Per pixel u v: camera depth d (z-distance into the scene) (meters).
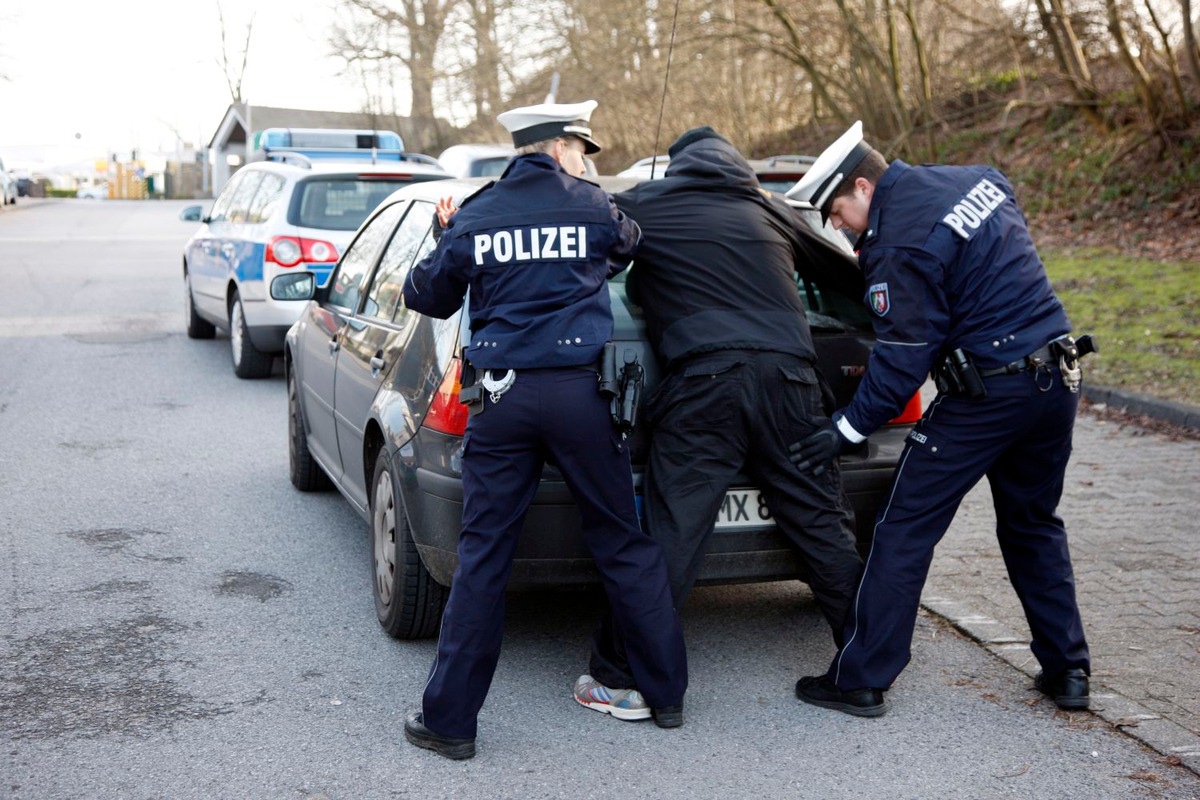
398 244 5.08
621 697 3.82
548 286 3.50
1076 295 11.29
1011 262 3.67
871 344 4.26
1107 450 7.51
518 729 3.74
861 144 3.82
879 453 4.17
